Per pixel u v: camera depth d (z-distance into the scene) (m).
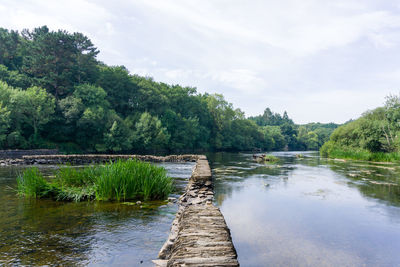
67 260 4.23
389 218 7.40
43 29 63.00
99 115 49.62
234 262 2.83
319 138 168.50
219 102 94.94
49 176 14.82
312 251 4.96
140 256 4.41
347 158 39.16
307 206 8.72
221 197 10.06
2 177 15.32
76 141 51.75
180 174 18.28
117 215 7.03
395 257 4.77
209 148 89.12
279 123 191.25
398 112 37.59
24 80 50.31
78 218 6.72
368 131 40.28
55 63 51.81
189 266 2.73
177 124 72.06
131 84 68.88
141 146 57.16
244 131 106.00
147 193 9.26
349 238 5.76
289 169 22.08
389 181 14.91
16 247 4.75
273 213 7.78
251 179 15.43
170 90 81.81
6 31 67.50
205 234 3.71
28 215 6.97
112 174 9.20
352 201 9.57
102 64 82.19
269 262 4.42
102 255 4.44
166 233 5.62
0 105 37.91
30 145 43.03
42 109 44.03
